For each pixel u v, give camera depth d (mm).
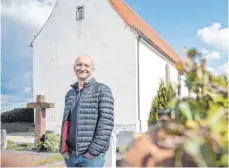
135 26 19484
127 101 17234
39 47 19844
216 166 920
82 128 4160
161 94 18312
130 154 1059
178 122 1089
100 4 18219
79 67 4352
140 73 17625
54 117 19156
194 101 1151
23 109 25078
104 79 17844
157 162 1004
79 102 4281
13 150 11898
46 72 19641
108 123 4137
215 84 1188
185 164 950
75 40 18938
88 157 4105
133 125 16938
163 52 21391
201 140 938
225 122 1020
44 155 10656
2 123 24031
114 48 17781
